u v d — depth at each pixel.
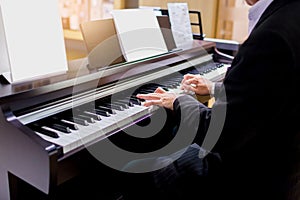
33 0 1.24
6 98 1.07
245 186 1.08
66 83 1.26
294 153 1.00
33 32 1.24
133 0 2.78
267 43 0.90
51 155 0.99
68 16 2.78
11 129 1.05
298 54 0.88
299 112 0.94
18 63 1.20
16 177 1.16
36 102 1.15
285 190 1.04
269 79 0.91
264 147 1.00
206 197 1.17
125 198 1.34
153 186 1.27
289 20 0.90
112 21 1.62
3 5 1.16
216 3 2.91
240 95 0.96
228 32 2.96
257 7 1.06
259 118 0.94
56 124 1.17
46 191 1.03
